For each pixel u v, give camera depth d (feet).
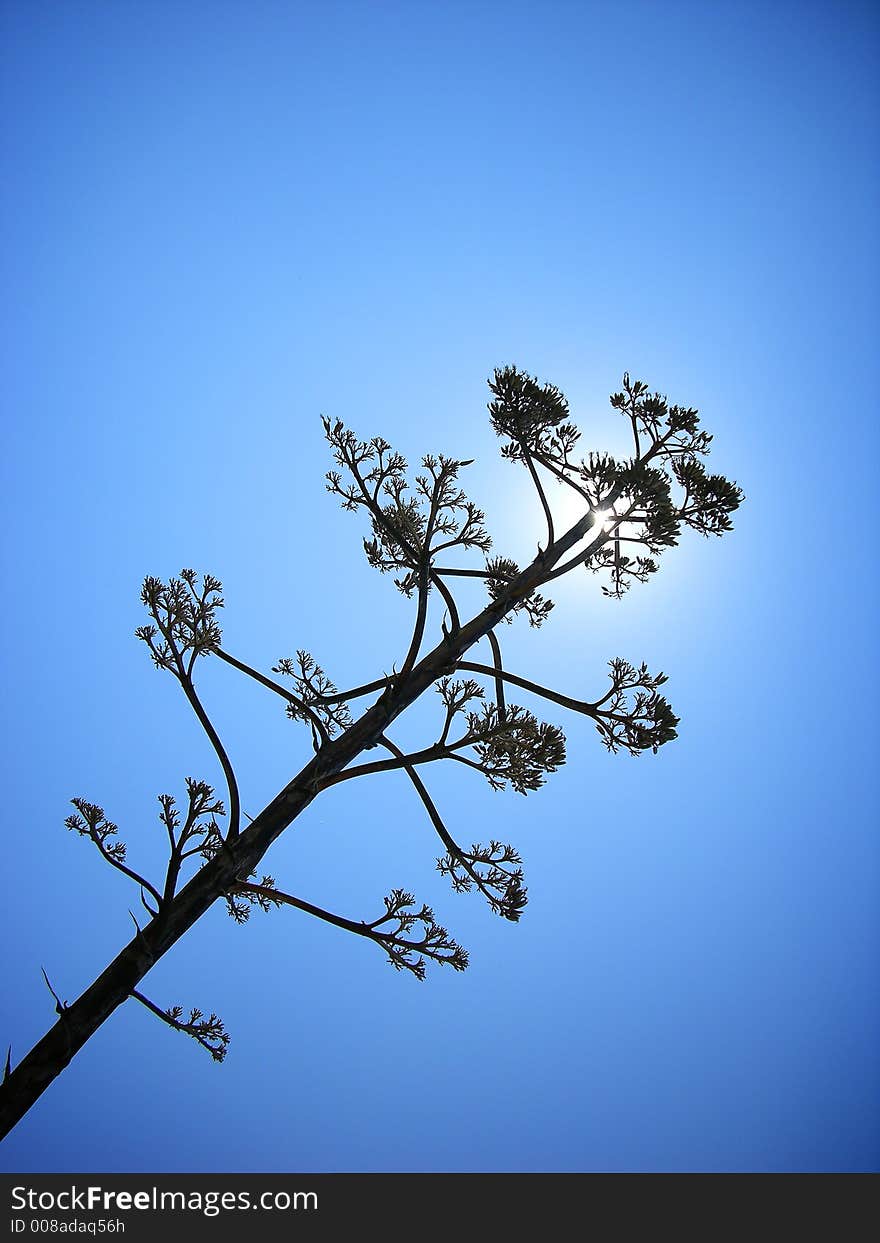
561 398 24.07
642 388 23.91
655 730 21.66
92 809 21.40
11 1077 19.99
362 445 22.98
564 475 24.18
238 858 21.04
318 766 21.50
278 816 21.29
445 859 21.95
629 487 23.45
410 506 25.34
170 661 22.16
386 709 21.93
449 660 22.53
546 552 23.41
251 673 21.98
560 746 21.30
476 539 22.98
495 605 22.89
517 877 21.52
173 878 20.90
